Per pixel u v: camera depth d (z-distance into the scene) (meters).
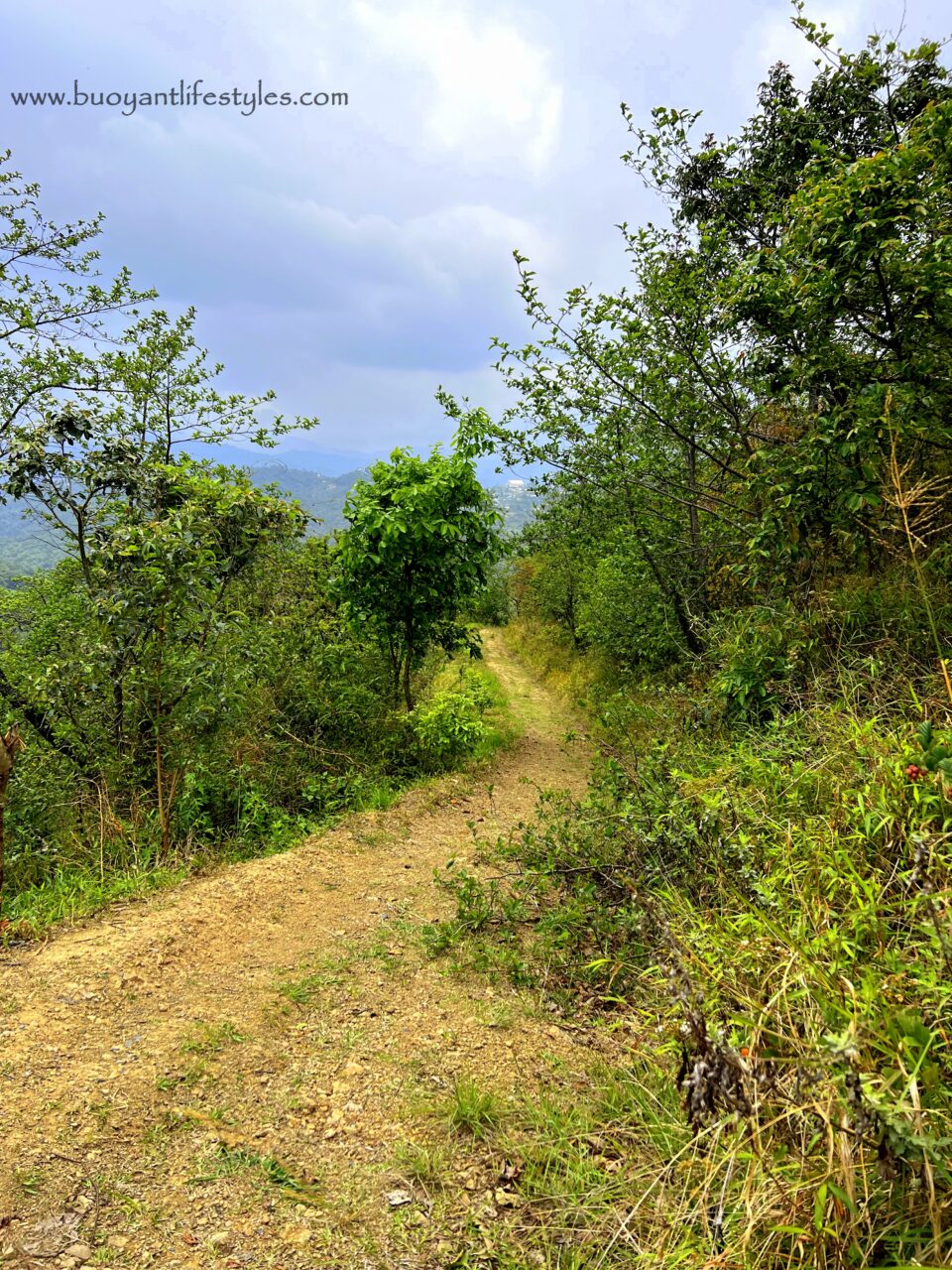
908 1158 1.42
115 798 5.75
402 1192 2.20
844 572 6.28
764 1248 1.57
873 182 4.19
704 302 6.88
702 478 9.41
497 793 7.44
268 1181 2.23
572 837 4.71
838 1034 1.67
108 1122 2.42
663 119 7.44
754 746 4.44
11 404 8.23
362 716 8.59
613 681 12.44
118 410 8.53
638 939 3.53
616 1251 1.91
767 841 3.23
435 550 8.67
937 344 4.70
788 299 5.09
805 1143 1.64
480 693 9.87
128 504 6.68
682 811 3.87
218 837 5.88
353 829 5.92
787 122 8.24
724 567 7.66
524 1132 2.45
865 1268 1.44
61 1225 1.99
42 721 7.16
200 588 5.57
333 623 9.50
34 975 3.34
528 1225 2.05
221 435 10.13
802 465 5.06
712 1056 1.73
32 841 5.61
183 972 3.51
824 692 4.75
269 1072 2.80
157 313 9.33
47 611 9.78
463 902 4.20
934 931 1.88
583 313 7.60
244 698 6.46
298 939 3.99
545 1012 3.27
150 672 5.60
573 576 16.86
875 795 2.89
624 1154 2.26
